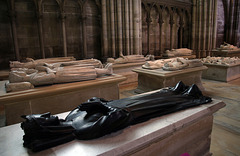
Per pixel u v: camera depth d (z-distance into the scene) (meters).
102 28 7.82
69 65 4.66
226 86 6.37
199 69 5.74
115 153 1.49
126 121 1.82
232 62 7.14
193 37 11.84
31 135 1.48
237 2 13.81
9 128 1.89
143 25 9.44
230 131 3.28
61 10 6.84
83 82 3.80
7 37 6.07
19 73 3.43
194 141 2.35
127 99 2.31
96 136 1.64
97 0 7.68
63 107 3.62
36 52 6.68
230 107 4.40
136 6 7.97
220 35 14.27
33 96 3.21
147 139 1.69
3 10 5.90
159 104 2.20
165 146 1.95
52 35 6.93
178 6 10.75
